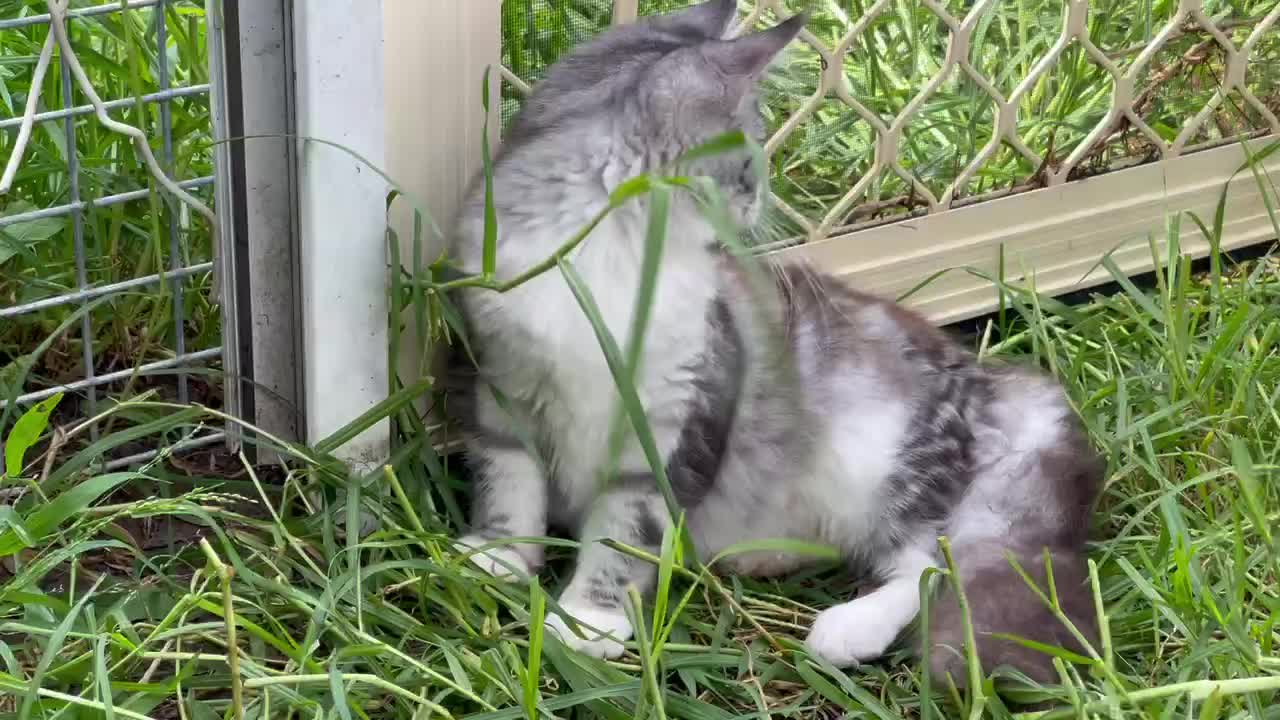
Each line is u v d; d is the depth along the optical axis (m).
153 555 1.05
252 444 1.12
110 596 0.99
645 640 0.88
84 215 1.16
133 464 1.10
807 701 0.98
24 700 0.85
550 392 1.02
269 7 1.02
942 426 1.07
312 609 0.97
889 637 1.01
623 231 0.98
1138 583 0.98
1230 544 1.05
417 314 1.05
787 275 1.09
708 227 1.00
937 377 1.08
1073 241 1.35
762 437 1.06
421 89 1.06
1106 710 0.91
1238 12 1.43
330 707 0.92
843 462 1.06
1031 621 0.99
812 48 1.20
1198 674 0.98
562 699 0.92
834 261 1.26
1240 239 1.41
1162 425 1.18
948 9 1.40
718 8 1.06
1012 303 1.27
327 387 1.06
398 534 1.02
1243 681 0.90
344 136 1.02
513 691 0.93
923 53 1.42
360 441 1.08
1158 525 1.10
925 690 0.94
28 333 1.18
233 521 1.06
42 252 1.19
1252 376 1.17
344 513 1.06
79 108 1.04
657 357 0.99
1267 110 1.41
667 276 0.99
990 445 1.08
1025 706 0.97
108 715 0.84
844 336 1.08
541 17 1.12
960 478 1.07
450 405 1.10
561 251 0.90
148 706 0.90
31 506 1.03
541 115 1.00
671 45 1.01
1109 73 1.37
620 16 1.15
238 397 1.11
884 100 1.37
